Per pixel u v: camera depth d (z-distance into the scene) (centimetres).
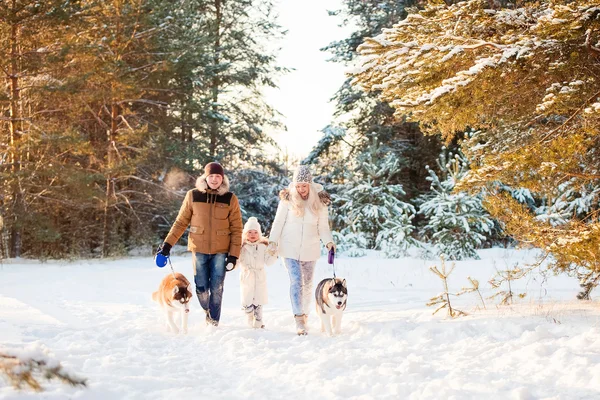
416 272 1239
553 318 593
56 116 2039
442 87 549
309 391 410
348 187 1903
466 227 1463
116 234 1950
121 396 386
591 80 554
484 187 669
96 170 1970
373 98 2552
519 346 506
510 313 653
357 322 666
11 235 1875
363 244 1659
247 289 682
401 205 1761
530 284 991
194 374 466
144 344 580
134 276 1262
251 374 468
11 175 1664
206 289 689
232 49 2675
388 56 609
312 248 671
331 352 534
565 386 390
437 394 383
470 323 599
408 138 2634
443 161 1627
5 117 1788
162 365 493
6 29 1716
